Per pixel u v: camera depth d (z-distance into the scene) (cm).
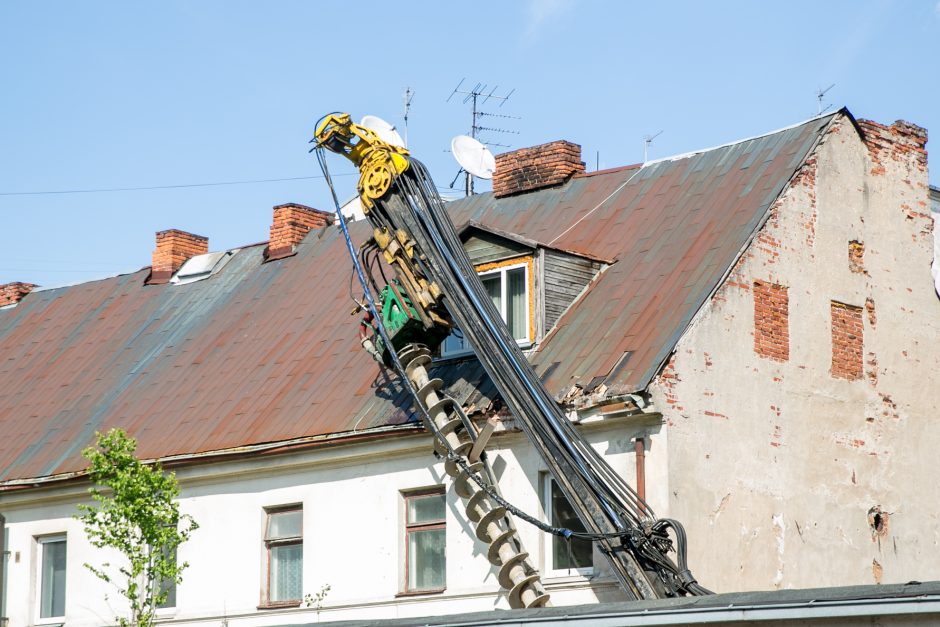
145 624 3416
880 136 3688
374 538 3438
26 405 4431
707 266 3281
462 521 3297
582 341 3275
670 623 2336
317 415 3600
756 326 3275
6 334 4953
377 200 3384
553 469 2961
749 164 3588
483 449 3156
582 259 3484
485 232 3497
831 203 3522
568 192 3975
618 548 2822
